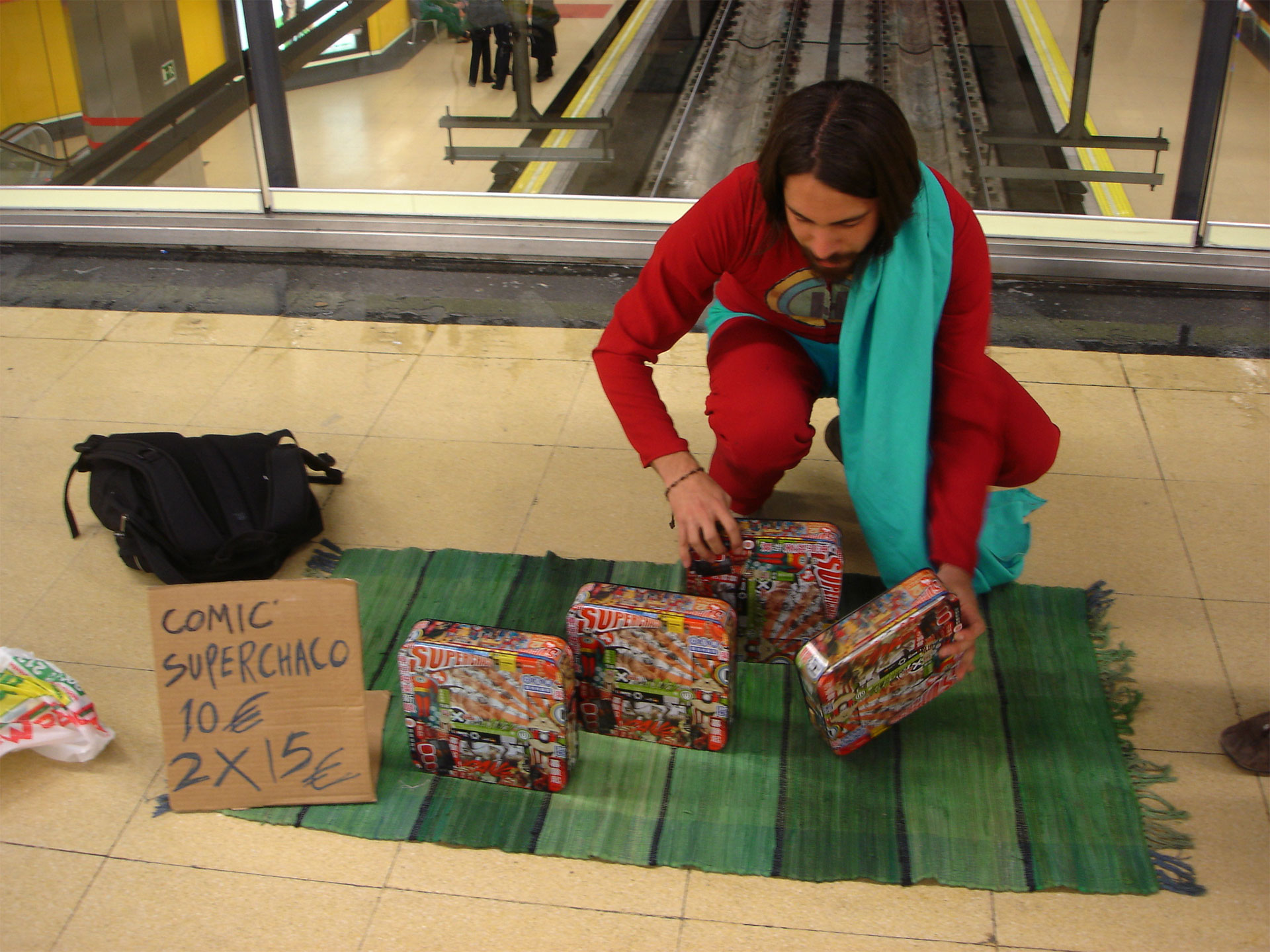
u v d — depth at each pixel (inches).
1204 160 117.5
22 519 89.7
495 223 131.6
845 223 54.2
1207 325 114.9
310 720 63.3
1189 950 56.2
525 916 58.7
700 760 67.3
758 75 127.5
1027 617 77.6
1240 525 86.6
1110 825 62.8
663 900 59.3
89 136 130.5
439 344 113.9
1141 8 112.5
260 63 125.0
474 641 61.3
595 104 127.0
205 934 58.0
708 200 63.5
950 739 68.6
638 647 64.4
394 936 57.7
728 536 65.1
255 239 133.9
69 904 59.6
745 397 72.2
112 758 68.7
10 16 122.6
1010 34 119.6
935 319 61.0
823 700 61.7
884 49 124.6
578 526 87.7
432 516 89.0
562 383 107.2
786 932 57.6
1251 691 71.9
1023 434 74.2
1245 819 63.2
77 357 112.3
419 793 65.7
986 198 126.8
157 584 83.0
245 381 107.9
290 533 82.7
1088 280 123.5
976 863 60.7
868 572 82.4
